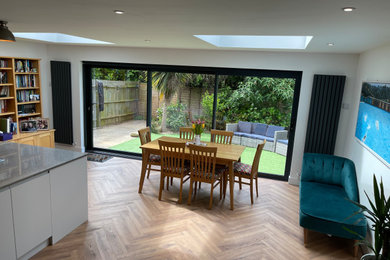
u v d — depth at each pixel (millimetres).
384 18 1987
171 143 3863
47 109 6316
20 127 5469
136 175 5109
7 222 2447
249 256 2936
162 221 3555
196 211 3869
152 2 1935
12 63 5246
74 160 3166
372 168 3230
